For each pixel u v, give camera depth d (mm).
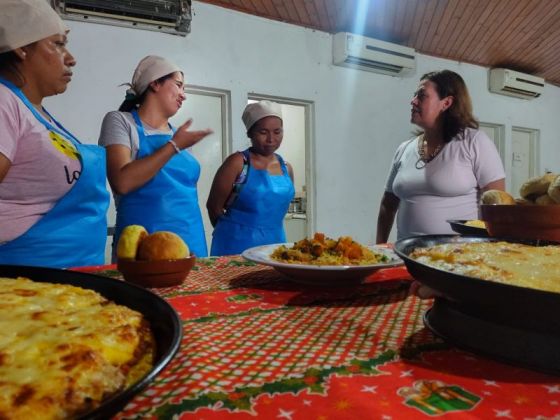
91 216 1436
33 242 1272
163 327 505
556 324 449
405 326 667
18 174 1223
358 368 504
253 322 696
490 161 1975
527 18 3990
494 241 818
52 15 1248
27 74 1261
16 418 336
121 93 2879
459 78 2023
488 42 4508
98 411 290
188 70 3150
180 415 393
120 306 613
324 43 3898
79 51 2723
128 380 442
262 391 442
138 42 2930
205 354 547
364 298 857
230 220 2082
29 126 1199
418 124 2104
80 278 722
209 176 3469
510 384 457
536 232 767
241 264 1221
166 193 1828
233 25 3352
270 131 2084
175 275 937
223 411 401
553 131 6316
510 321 489
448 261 655
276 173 2193
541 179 832
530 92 5520
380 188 4422
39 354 441
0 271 789
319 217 4004
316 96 3885
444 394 435
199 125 3387
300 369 501
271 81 3594
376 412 398
